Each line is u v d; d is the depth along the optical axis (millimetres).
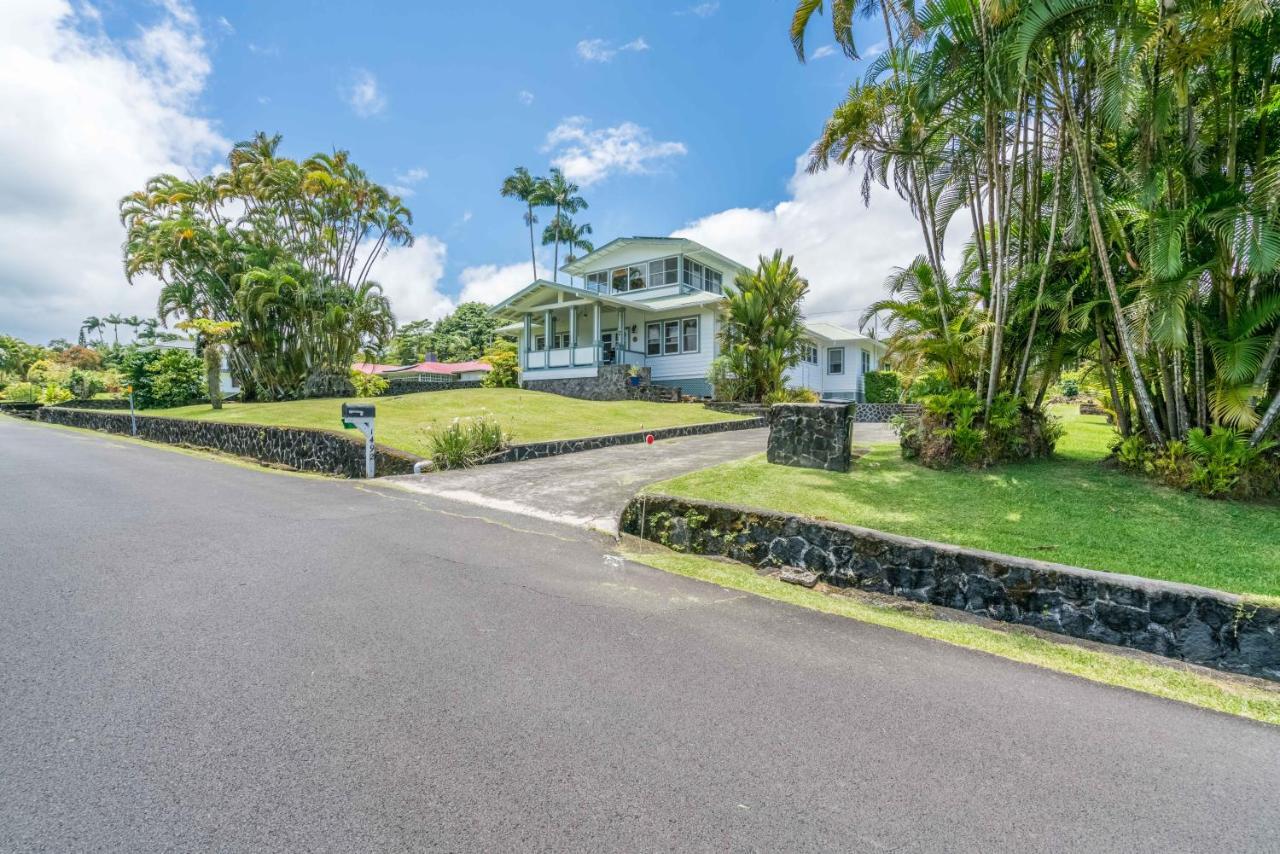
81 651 2930
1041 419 8281
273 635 3205
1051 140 7566
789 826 1865
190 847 1674
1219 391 6129
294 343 22234
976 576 4309
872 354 30234
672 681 2859
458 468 9711
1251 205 5395
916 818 1930
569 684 2777
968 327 8250
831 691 2838
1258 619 3412
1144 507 5809
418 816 1843
